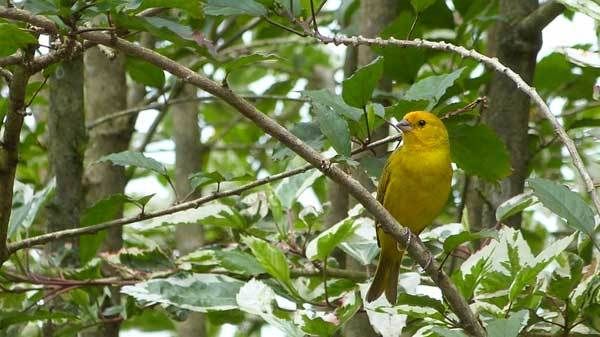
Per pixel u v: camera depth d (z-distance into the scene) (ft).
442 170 37.40
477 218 43.70
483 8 45.52
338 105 30.94
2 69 28.14
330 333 30.22
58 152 39.40
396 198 37.86
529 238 48.26
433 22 46.01
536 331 34.06
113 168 45.01
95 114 47.03
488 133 34.42
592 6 33.24
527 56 40.98
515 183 40.29
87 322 37.93
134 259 38.11
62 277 37.50
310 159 27.45
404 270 38.22
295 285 36.04
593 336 32.53
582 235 34.60
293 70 59.36
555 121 26.71
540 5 42.98
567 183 42.57
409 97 32.73
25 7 27.09
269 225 39.06
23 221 38.29
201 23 40.34
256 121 27.37
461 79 42.86
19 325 37.86
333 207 41.96
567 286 31.19
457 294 28.35
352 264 39.93
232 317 42.14
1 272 36.58
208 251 37.55
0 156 28.55
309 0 32.86
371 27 41.78
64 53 27.73
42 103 51.34
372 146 31.65
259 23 52.54
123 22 28.17
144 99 52.95
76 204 39.45
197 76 27.55
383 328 31.19
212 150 60.18
